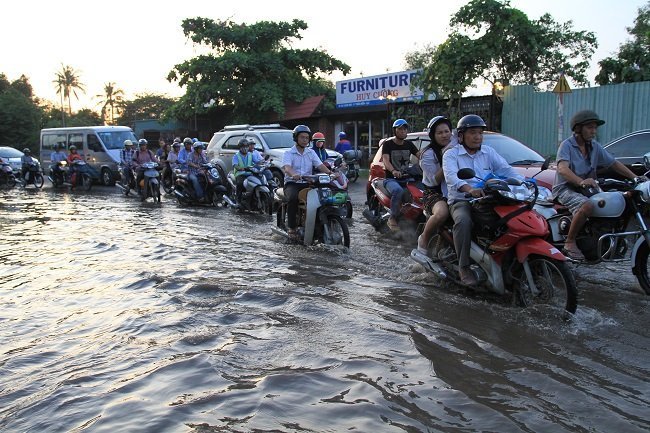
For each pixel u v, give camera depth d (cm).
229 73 2856
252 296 528
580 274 627
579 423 293
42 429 294
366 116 2594
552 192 589
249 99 2792
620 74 1611
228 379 349
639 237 534
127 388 337
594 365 367
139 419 298
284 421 295
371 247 791
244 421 295
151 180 1490
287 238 848
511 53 1661
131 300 527
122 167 1756
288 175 809
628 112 1389
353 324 446
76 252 774
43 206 1432
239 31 2920
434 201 568
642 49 1609
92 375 360
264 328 441
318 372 355
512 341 411
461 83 1642
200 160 1406
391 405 313
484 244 509
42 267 682
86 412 310
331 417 299
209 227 1002
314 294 537
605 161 577
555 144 1530
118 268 663
